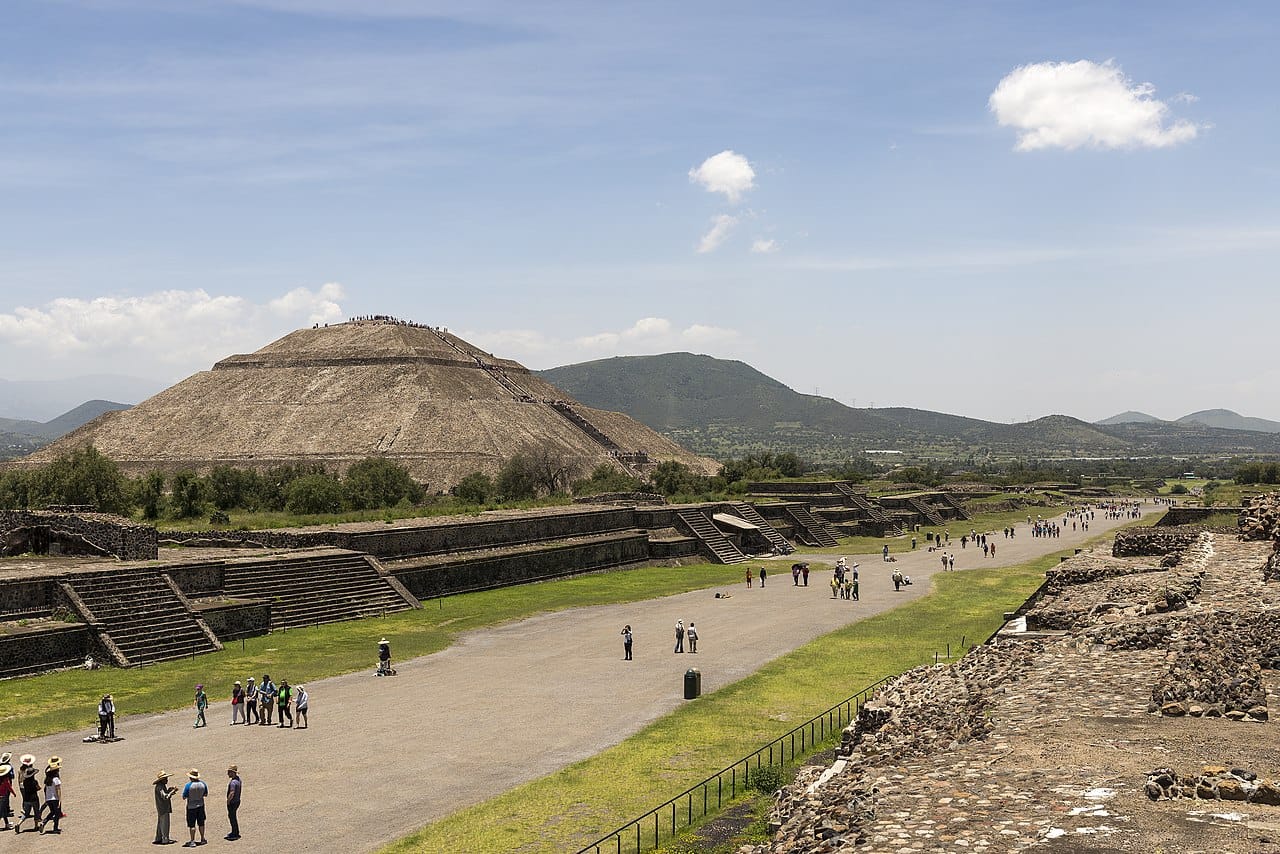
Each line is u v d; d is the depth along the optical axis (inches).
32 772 1107.3
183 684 1775.3
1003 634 1216.8
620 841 1000.9
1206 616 1022.4
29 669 1844.2
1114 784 581.0
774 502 4872.0
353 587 2598.4
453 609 2637.8
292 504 4407.0
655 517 4028.1
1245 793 543.2
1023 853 489.4
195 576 2292.1
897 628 2322.8
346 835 1051.3
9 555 2691.9
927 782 627.2
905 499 6156.5
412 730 1462.8
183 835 1058.7
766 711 1556.3
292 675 1846.7
